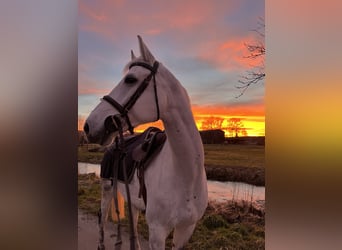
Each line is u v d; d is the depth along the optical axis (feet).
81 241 6.41
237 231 5.69
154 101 3.50
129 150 4.97
